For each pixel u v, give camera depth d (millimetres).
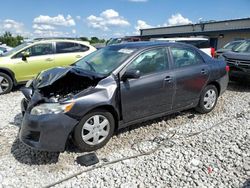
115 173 3553
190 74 5133
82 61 5152
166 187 3260
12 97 7594
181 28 37625
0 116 5738
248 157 3904
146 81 4484
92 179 3428
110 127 4215
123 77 4266
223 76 5852
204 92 5551
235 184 3307
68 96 3898
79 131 3896
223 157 3922
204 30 33406
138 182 3361
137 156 3967
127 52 4625
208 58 5684
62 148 3752
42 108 3715
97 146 4117
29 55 8398
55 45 8852
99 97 3973
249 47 8992
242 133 4754
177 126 5098
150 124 5137
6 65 7980
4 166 3693
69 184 3328
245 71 7914
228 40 29766
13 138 4570
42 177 3463
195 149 4180
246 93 7750
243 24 28000
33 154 4008
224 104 6574
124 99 4258
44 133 3637
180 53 5145
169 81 4777
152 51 4727
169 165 3734
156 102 4691
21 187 3260
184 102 5191
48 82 4207
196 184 3314
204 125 5164
